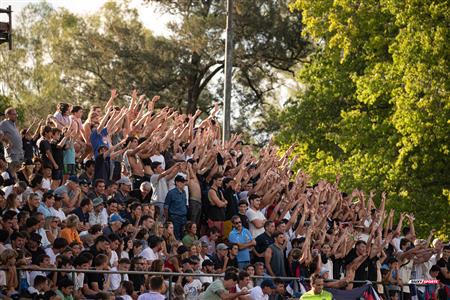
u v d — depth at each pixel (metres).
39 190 43.25
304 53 108.75
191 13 109.12
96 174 47.69
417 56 75.56
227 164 52.31
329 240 49.53
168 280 39.84
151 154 49.41
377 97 81.12
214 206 48.38
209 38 105.62
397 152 80.50
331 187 55.53
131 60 106.88
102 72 107.88
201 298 39.00
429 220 78.19
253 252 47.09
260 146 110.00
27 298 36.47
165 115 52.75
